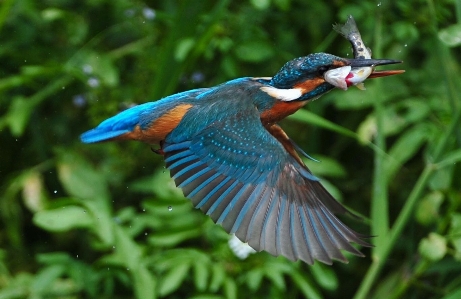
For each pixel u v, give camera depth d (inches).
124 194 467.5
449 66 402.9
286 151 275.4
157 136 284.0
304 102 283.4
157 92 411.5
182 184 271.3
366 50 285.1
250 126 277.0
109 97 458.9
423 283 416.2
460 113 361.7
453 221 366.6
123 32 480.4
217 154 273.3
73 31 470.6
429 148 404.8
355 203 472.7
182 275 364.8
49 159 477.7
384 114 426.9
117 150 465.1
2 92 467.5
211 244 394.6
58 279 410.9
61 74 462.0
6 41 471.5
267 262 372.8
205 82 464.8
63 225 365.1
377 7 429.7
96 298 398.9
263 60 448.1
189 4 403.9
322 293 461.4
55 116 479.5
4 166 485.7
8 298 386.3
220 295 404.5
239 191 265.4
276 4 431.5
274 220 257.1
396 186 469.4
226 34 436.5
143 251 385.4
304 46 466.9
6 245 472.1
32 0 467.5
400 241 442.0
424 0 432.8
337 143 473.7
